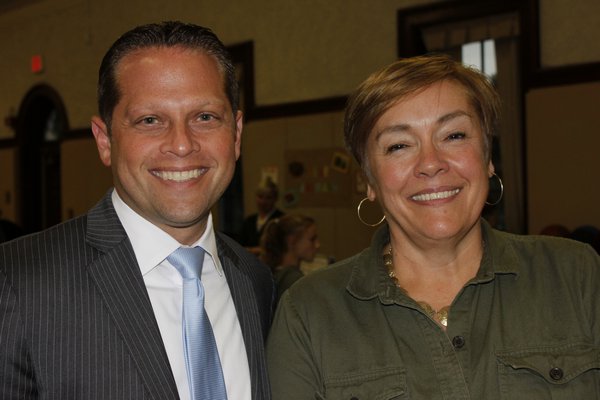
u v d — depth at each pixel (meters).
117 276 1.43
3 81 10.38
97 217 1.51
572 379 1.37
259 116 6.88
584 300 1.43
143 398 1.34
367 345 1.48
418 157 1.45
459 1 5.39
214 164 1.49
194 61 1.45
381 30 5.92
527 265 1.51
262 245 4.17
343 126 1.60
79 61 9.13
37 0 9.47
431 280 1.53
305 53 6.50
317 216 6.35
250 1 6.96
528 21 5.01
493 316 1.46
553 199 4.89
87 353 1.34
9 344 1.29
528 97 5.00
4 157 10.30
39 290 1.35
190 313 1.48
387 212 1.53
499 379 1.40
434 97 1.43
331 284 1.60
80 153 9.12
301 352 1.53
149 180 1.45
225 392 1.47
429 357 1.45
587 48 4.76
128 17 8.36
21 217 10.05
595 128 4.68
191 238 1.54
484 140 1.49
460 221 1.45
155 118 1.44
